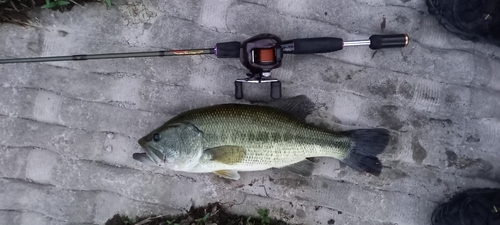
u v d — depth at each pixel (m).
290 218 0.80
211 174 0.80
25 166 0.79
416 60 0.80
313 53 0.72
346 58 0.79
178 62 0.79
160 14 0.78
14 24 0.76
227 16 0.78
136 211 0.80
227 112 0.70
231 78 0.79
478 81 0.80
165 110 0.79
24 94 0.78
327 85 0.79
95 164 0.79
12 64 0.77
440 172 0.80
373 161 0.74
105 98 0.79
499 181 0.80
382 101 0.80
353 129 0.78
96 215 0.79
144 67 0.79
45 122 0.79
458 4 0.71
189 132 0.69
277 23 0.78
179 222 0.79
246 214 0.80
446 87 0.81
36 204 0.79
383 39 0.71
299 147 0.72
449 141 0.81
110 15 0.77
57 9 0.76
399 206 0.80
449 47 0.80
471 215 0.73
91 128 0.79
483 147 0.80
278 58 0.68
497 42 0.74
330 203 0.80
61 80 0.78
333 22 0.79
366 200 0.80
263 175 0.80
